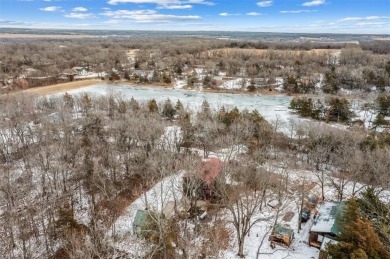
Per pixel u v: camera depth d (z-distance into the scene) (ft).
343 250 84.28
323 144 174.60
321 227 109.29
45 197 129.80
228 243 112.06
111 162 153.58
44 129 184.65
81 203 135.33
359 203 106.63
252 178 129.90
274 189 132.16
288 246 110.52
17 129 185.78
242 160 138.72
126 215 127.85
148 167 149.79
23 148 177.58
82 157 160.25
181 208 128.77
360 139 174.09
